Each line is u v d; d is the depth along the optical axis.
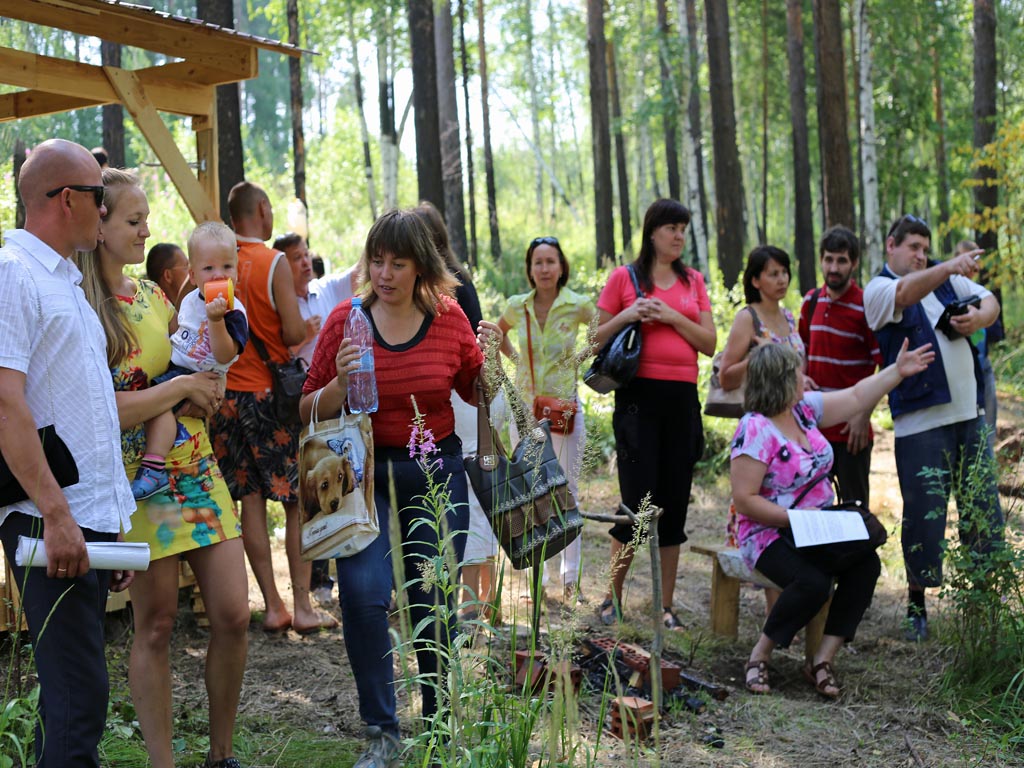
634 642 5.20
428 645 3.42
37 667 2.71
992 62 16.34
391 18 23.48
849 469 5.84
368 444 3.44
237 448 5.09
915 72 27.47
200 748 3.74
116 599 4.98
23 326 2.65
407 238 3.49
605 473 9.20
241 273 5.03
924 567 5.46
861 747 4.11
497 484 3.46
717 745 4.05
